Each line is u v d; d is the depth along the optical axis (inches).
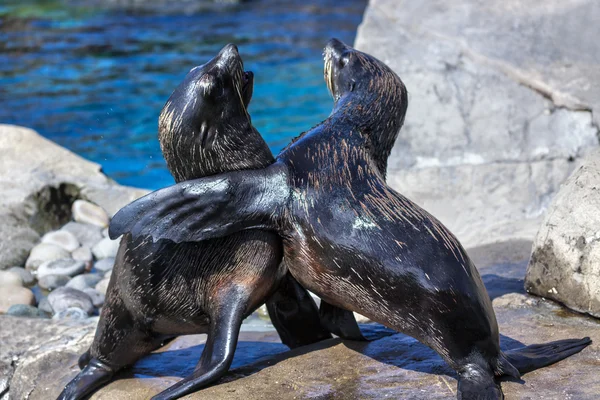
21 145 600.7
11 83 911.7
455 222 502.6
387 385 290.8
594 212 345.1
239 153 316.8
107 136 780.6
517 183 525.3
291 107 862.5
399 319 294.0
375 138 335.9
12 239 531.2
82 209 568.4
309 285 313.7
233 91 313.3
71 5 1274.6
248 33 1120.8
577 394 271.6
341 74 353.7
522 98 584.4
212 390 297.1
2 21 1171.9
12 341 391.2
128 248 313.3
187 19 1199.6
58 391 340.5
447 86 605.3
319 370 307.3
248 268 311.9
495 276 401.1
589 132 550.3
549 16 642.8
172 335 335.3
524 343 318.0
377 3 697.6
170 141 313.6
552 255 355.6
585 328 326.6
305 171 310.5
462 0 677.9
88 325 407.5
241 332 383.9
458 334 282.5
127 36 1102.4
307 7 1286.9
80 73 946.1
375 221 295.3
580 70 587.8
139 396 311.0
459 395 274.8
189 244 310.8
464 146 564.1
